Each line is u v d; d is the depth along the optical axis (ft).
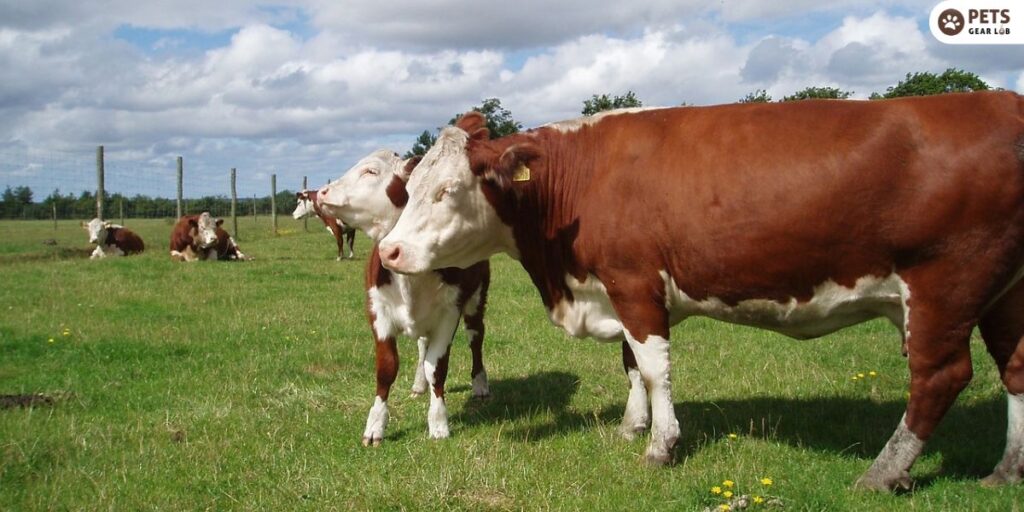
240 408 22.40
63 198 195.62
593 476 17.03
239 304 41.88
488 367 28.63
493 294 45.96
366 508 15.35
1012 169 14.17
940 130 14.58
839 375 26.07
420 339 24.52
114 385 24.86
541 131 18.62
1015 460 15.93
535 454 18.39
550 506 15.39
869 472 15.96
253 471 17.46
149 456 18.31
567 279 18.78
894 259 14.98
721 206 15.87
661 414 17.58
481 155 17.65
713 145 16.25
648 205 16.72
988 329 16.46
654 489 16.30
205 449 18.83
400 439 20.13
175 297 43.68
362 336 33.60
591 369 27.99
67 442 19.04
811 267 15.51
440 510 15.12
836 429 20.15
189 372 26.68
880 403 22.53
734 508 14.92
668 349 17.57
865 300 15.61
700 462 17.75
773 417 21.16
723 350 30.50
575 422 21.49
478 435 20.27
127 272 55.88
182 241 70.59
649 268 16.99
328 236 110.32
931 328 14.87
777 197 15.35
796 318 16.37
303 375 26.76
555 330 35.24
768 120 16.07
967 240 14.39
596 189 17.54
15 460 17.66
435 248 17.93
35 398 22.81
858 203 14.84
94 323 34.99
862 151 14.84
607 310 18.80
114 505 15.44
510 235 18.92
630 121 17.93
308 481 16.71
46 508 15.29
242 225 148.36
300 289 48.01
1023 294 15.85
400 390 25.08
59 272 55.42
